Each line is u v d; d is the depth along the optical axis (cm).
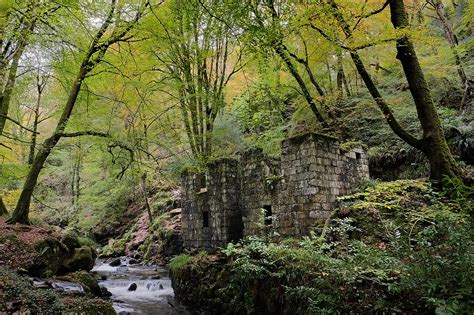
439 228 486
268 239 829
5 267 620
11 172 970
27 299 489
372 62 1315
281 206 865
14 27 763
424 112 741
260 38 648
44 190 1797
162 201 1930
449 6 1705
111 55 991
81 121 991
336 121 1227
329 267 522
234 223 1123
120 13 866
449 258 455
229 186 1135
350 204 811
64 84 1025
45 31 764
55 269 816
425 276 445
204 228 1196
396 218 693
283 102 1542
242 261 646
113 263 1506
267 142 1306
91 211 2031
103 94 1038
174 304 850
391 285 446
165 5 888
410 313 430
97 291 864
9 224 895
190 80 1045
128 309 815
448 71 1178
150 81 988
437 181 715
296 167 838
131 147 920
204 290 773
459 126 1039
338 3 729
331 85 1266
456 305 386
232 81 1502
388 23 945
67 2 705
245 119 1523
